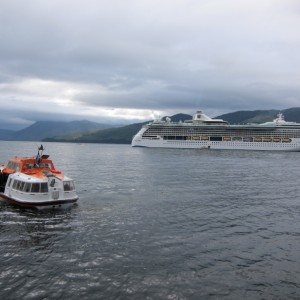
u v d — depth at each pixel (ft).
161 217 96.73
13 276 56.90
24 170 113.50
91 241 74.59
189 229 85.51
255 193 143.33
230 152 579.48
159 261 64.54
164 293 52.90
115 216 96.89
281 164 324.60
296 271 61.57
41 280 55.83
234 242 76.28
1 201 112.57
